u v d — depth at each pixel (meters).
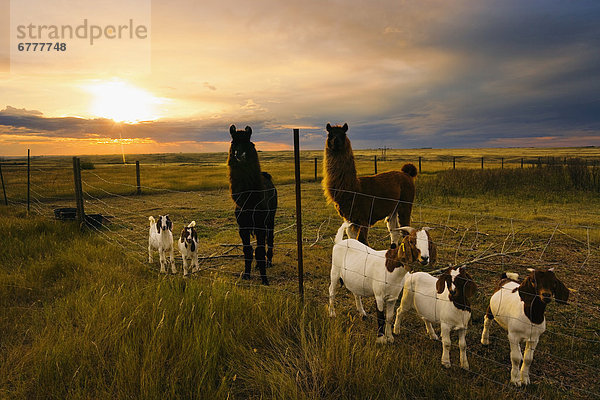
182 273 6.80
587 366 3.77
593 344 4.16
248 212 6.46
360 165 36.44
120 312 4.21
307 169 35.84
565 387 3.48
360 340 4.13
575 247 8.04
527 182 18.50
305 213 12.73
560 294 3.30
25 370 3.44
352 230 7.47
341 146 7.06
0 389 3.09
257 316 4.29
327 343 3.66
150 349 3.46
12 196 18.42
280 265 7.36
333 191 7.34
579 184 17.34
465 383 3.44
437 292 3.91
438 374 3.47
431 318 4.05
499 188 17.58
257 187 6.50
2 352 3.78
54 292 5.45
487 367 3.80
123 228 11.30
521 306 3.43
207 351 3.45
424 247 3.90
